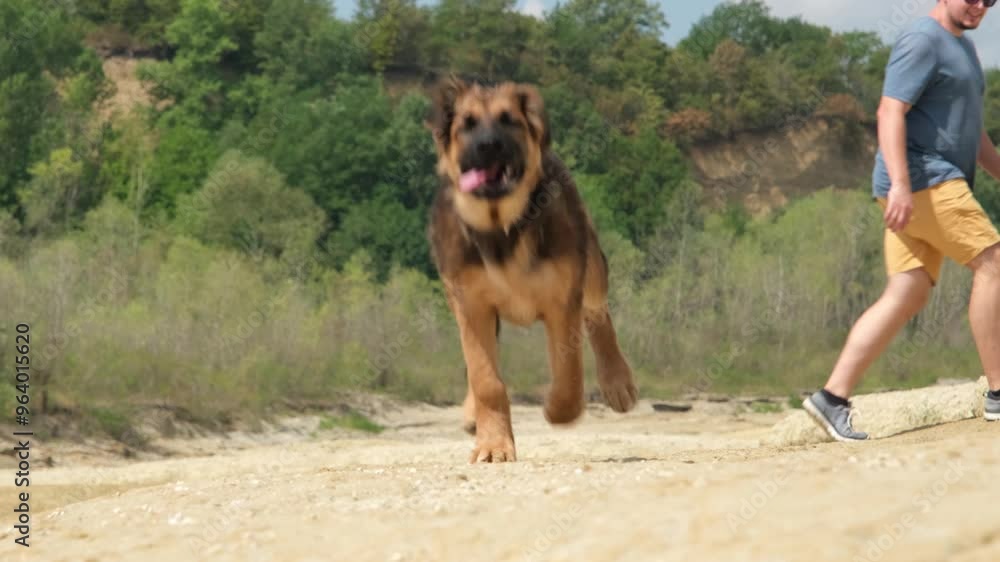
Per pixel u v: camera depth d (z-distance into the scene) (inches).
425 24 2977.4
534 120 260.4
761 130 3356.3
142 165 2223.2
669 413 1443.2
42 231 1916.8
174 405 1108.5
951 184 248.1
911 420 389.1
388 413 1344.7
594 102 3058.6
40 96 2333.9
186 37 3034.0
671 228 2010.3
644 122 3115.2
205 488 241.4
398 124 2305.6
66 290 1149.7
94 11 3422.7
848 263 1822.1
